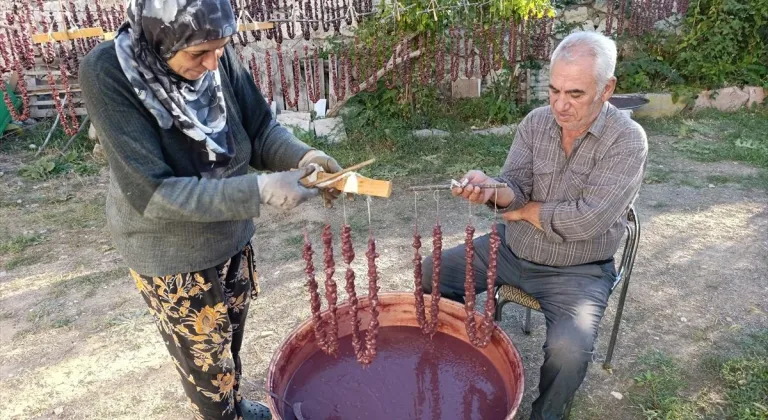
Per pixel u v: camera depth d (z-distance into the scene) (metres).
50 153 6.02
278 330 3.33
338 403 2.04
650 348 3.05
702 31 6.98
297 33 6.45
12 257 4.25
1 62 5.64
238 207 1.55
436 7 5.29
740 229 4.29
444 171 5.51
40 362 3.14
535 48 6.11
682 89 6.82
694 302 3.42
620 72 6.99
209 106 1.76
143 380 2.99
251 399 2.81
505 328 3.27
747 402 2.63
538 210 2.34
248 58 6.13
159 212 1.58
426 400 2.02
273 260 4.11
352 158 5.72
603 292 2.38
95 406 2.83
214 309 1.96
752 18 6.93
